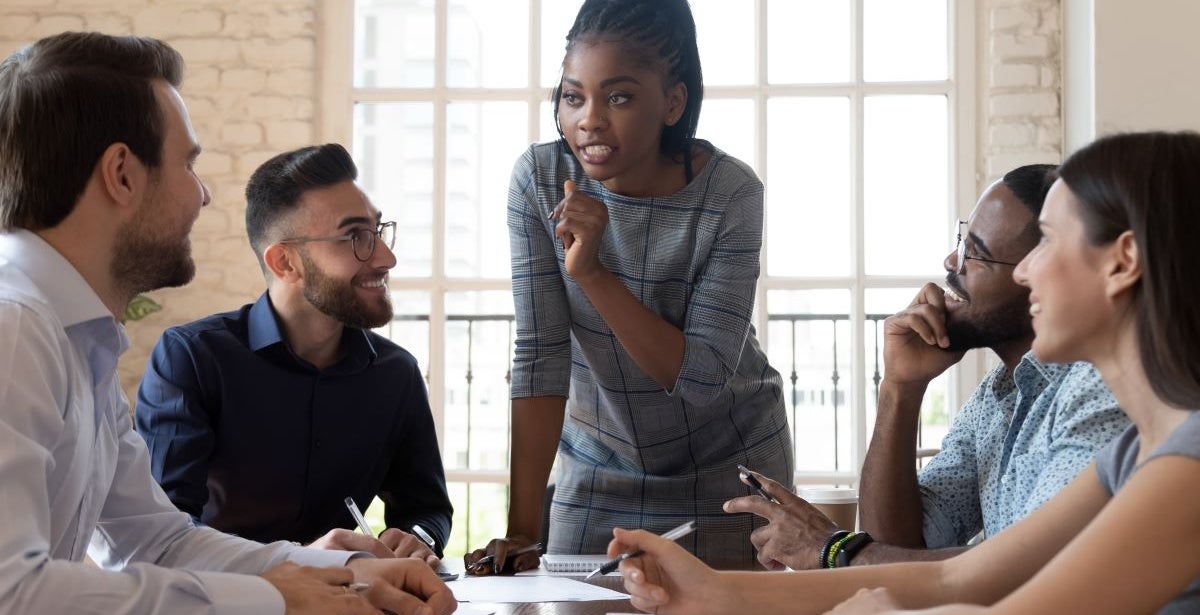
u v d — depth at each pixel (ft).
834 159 15.31
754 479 6.03
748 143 15.34
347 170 7.70
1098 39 13.57
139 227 4.79
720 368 6.88
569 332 7.28
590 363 7.28
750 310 7.07
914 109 15.24
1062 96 14.90
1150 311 3.36
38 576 3.91
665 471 7.55
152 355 7.55
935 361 6.33
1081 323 3.62
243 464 7.55
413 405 8.11
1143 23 13.51
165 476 7.21
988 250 6.04
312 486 7.68
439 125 15.67
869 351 16.84
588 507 7.61
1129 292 3.53
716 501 7.50
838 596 4.47
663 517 7.50
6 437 3.98
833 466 17.20
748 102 15.33
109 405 5.34
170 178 4.85
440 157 15.66
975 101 15.08
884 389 6.48
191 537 5.78
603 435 7.59
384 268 7.66
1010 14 14.99
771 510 5.90
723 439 7.52
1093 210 3.54
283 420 7.61
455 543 18.01
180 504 7.12
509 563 6.40
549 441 7.12
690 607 4.47
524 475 7.06
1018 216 5.98
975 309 6.12
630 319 6.60
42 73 4.59
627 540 4.50
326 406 7.70
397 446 8.15
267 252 7.57
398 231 15.88
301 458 7.66
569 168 7.07
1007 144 14.99
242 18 15.78
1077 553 3.23
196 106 15.75
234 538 5.79
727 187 6.95
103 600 4.04
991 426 6.31
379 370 7.93
